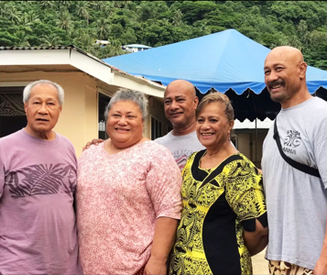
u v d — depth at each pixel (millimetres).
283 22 120688
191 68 6961
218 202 2350
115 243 2398
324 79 6312
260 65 7320
